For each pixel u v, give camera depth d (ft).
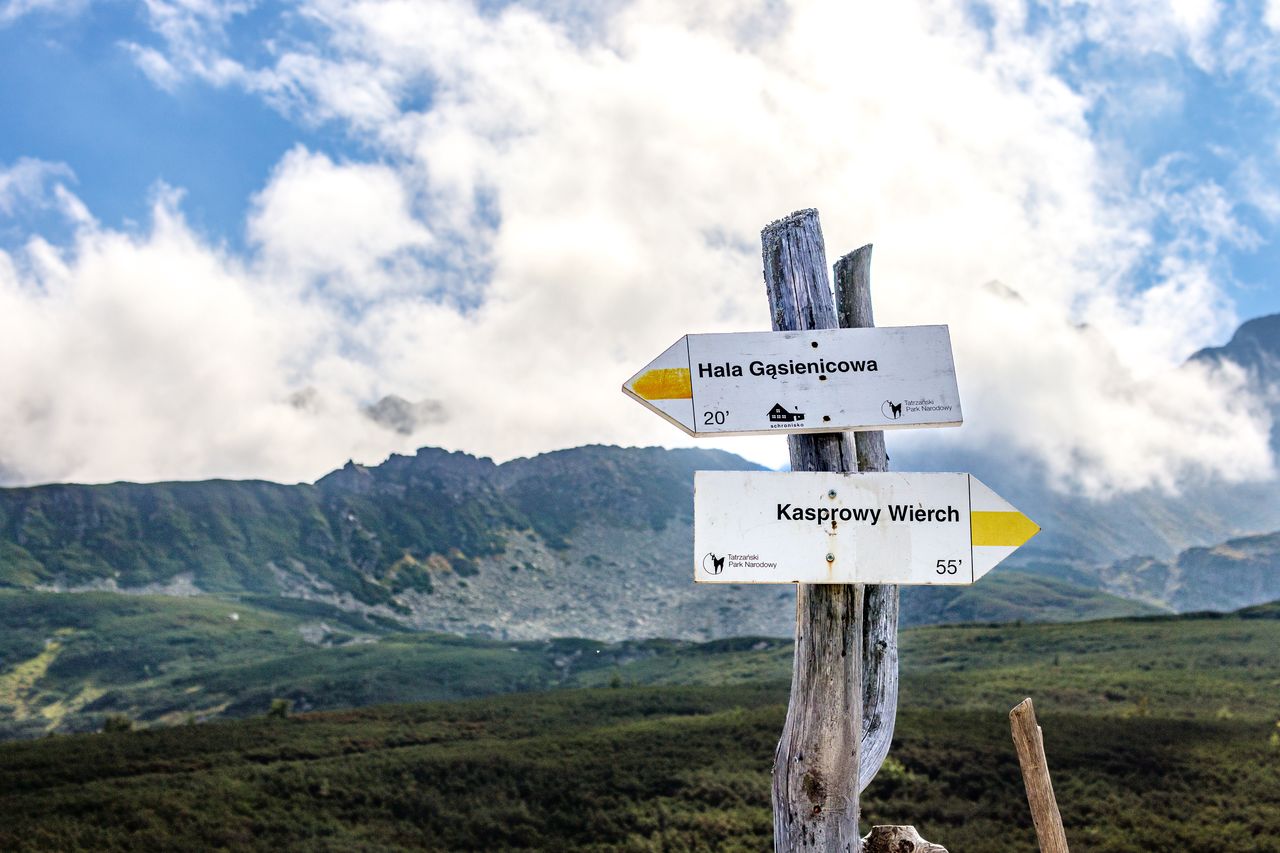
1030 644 408.46
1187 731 189.37
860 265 17.98
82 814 168.76
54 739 236.84
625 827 156.25
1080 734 186.39
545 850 148.87
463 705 303.68
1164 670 318.86
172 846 151.94
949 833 135.13
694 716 254.68
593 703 304.71
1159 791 149.69
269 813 171.12
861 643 16.10
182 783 189.67
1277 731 186.50
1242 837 125.90
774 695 317.22
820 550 14.25
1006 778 159.53
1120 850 123.95
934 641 446.19
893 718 17.16
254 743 231.09
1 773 196.65
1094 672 323.98
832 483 14.42
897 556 14.24
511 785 183.01
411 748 224.12
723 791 170.30
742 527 14.29
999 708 268.82
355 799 179.11
